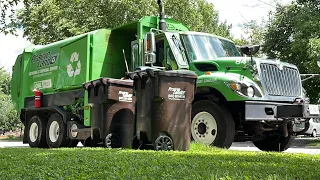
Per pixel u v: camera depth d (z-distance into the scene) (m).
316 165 5.96
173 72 8.66
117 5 28.19
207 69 10.48
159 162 6.11
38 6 25.20
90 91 10.82
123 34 13.37
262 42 26.81
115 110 10.39
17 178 4.83
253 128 10.20
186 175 4.73
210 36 11.45
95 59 12.73
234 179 4.29
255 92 9.62
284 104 9.73
